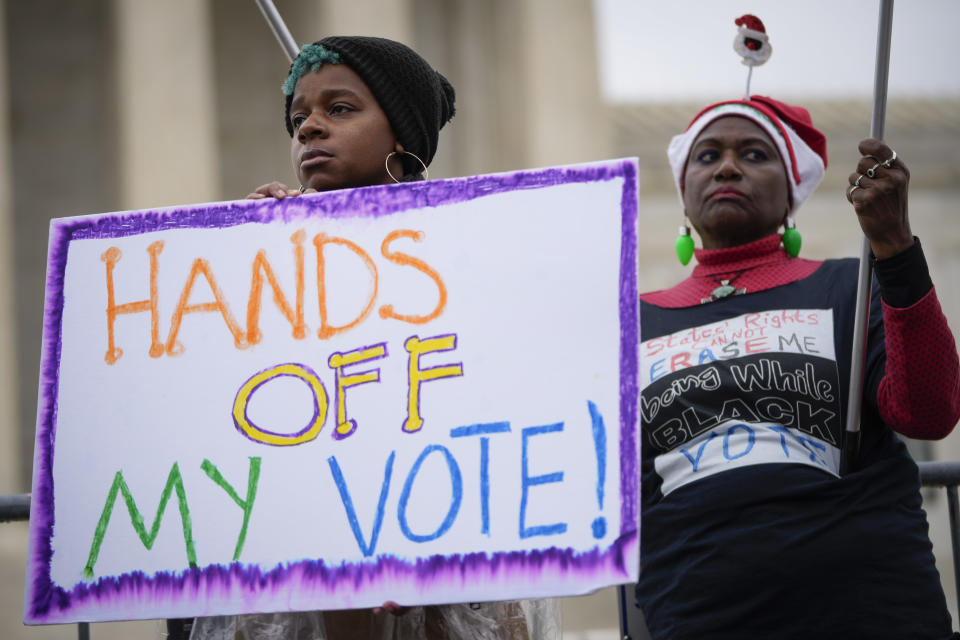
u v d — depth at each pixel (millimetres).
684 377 2682
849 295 2707
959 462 3166
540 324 2338
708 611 2479
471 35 12711
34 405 12711
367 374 2389
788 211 3074
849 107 16047
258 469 2375
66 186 13117
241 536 2346
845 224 15453
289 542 2318
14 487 10891
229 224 2553
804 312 2725
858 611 2410
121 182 11875
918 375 2471
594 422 2260
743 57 3199
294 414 2396
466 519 2258
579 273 2355
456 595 2223
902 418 2508
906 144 16078
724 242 2969
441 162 12500
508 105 12531
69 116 13219
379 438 2344
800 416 2602
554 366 2307
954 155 16078
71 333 2547
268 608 2293
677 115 15633
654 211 15242
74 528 2424
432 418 2330
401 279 2436
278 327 2465
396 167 2738
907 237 2473
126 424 2465
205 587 2336
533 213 2412
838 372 2621
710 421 2623
